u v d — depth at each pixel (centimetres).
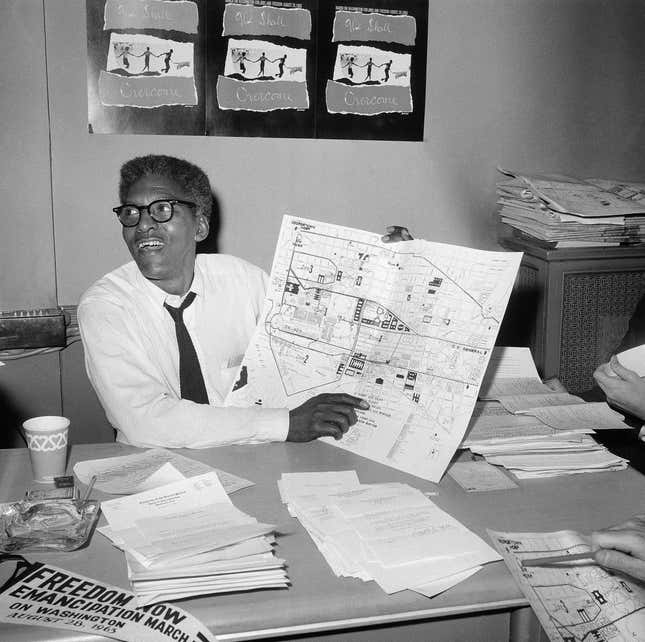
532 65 265
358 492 129
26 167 226
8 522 118
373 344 157
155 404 154
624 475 140
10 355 234
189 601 100
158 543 107
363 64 248
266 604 99
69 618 96
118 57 229
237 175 246
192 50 234
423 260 156
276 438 151
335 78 247
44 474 135
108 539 115
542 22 263
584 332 250
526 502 128
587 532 119
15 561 108
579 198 247
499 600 104
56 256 236
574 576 107
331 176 254
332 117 249
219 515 117
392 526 117
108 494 129
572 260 244
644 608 101
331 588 103
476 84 261
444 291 152
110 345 162
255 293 193
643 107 278
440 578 105
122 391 157
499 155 268
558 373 251
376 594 102
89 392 245
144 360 168
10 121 222
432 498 129
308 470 140
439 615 103
